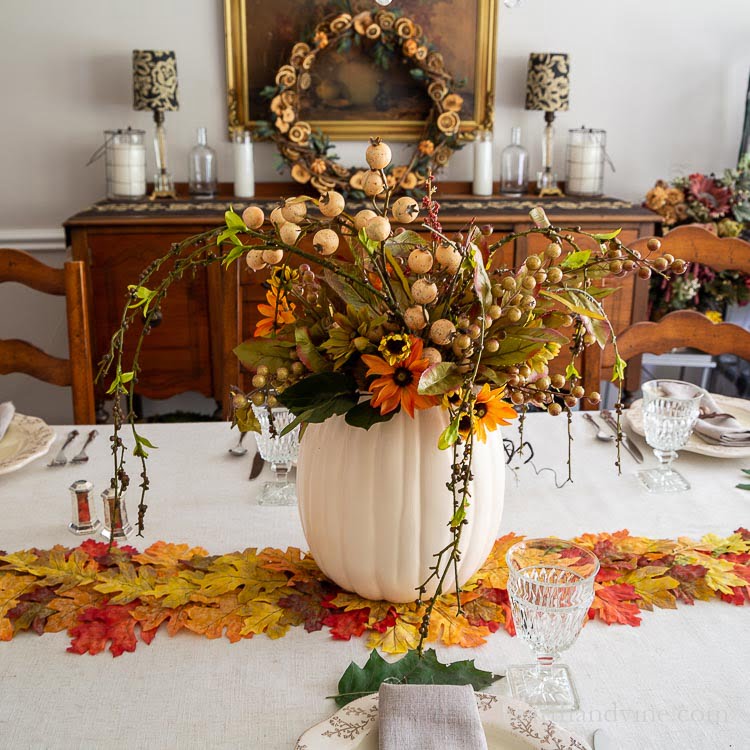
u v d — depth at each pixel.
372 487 0.98
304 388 0.97
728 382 3.21
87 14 2.97
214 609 1.04
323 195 0.93
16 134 3.05
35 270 1.77
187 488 1.37
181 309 2.74
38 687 0.92
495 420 0.95
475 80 3.07
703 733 0.86
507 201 2.95
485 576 1.10
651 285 2.95
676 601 1.07
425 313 0.92
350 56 3.01
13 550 1.17
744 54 3.18
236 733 0.86
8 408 1.56
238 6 2.95
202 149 2.92
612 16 3.11
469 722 0.80
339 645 0.99
